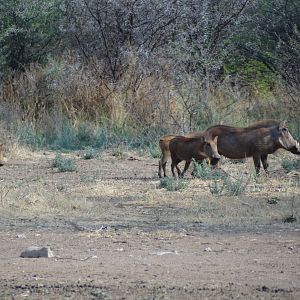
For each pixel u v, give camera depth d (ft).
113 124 163.73
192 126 159.84
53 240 72.79
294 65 177.17
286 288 54.34
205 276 57.82
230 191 100.27
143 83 170.09
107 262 62.75
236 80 183.21
